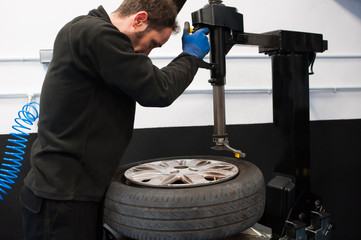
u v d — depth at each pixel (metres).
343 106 1.64
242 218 0.76
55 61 0.78
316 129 1.62
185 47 0.88
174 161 1.12
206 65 0.88
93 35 0.71
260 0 1.50
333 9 1.59
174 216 0.71
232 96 1.52
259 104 1.55
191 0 1.44
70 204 0.75
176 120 1.48
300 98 1.05
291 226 0.94
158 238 0.74
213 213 0.72
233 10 0.89
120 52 0.71
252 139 1.56
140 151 1.46
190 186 0.79
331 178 1.66
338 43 1.61
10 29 1.33
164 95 0.76
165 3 0.83
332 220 1.66
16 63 1.35
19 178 1.37
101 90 0.79
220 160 1.12
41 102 0.83
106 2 1.39
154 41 0.89
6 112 1.35
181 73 0.81
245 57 1.50
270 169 1.58
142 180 0.88
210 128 1.51
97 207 0.82
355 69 1.64
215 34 0.88
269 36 0.99
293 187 0.99
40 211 0.77
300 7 1.55
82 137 0.77
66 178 0.76
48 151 0.78
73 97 0.76
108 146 0.80
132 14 0.83
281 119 1.06
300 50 1.03
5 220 1.38
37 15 1.34
